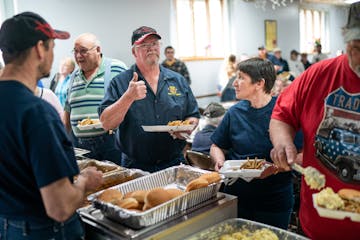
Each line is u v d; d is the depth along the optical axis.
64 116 2.81
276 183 1.81
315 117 1.27
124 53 6.25
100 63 2.73
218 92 7.99
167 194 1.40
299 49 10.77
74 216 1.35
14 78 1.12
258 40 9.26
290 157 1.26
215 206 1.49
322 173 1.25
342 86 1.20
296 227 2.50
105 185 1.77
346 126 1.19
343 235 1.21
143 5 6.47
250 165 1.72
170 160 2.16
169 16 6.97
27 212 1.18
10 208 1.18
